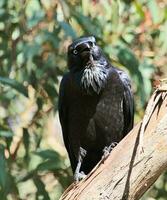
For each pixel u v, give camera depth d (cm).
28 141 1220
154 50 1277
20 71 1171
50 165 1124
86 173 944
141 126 639
